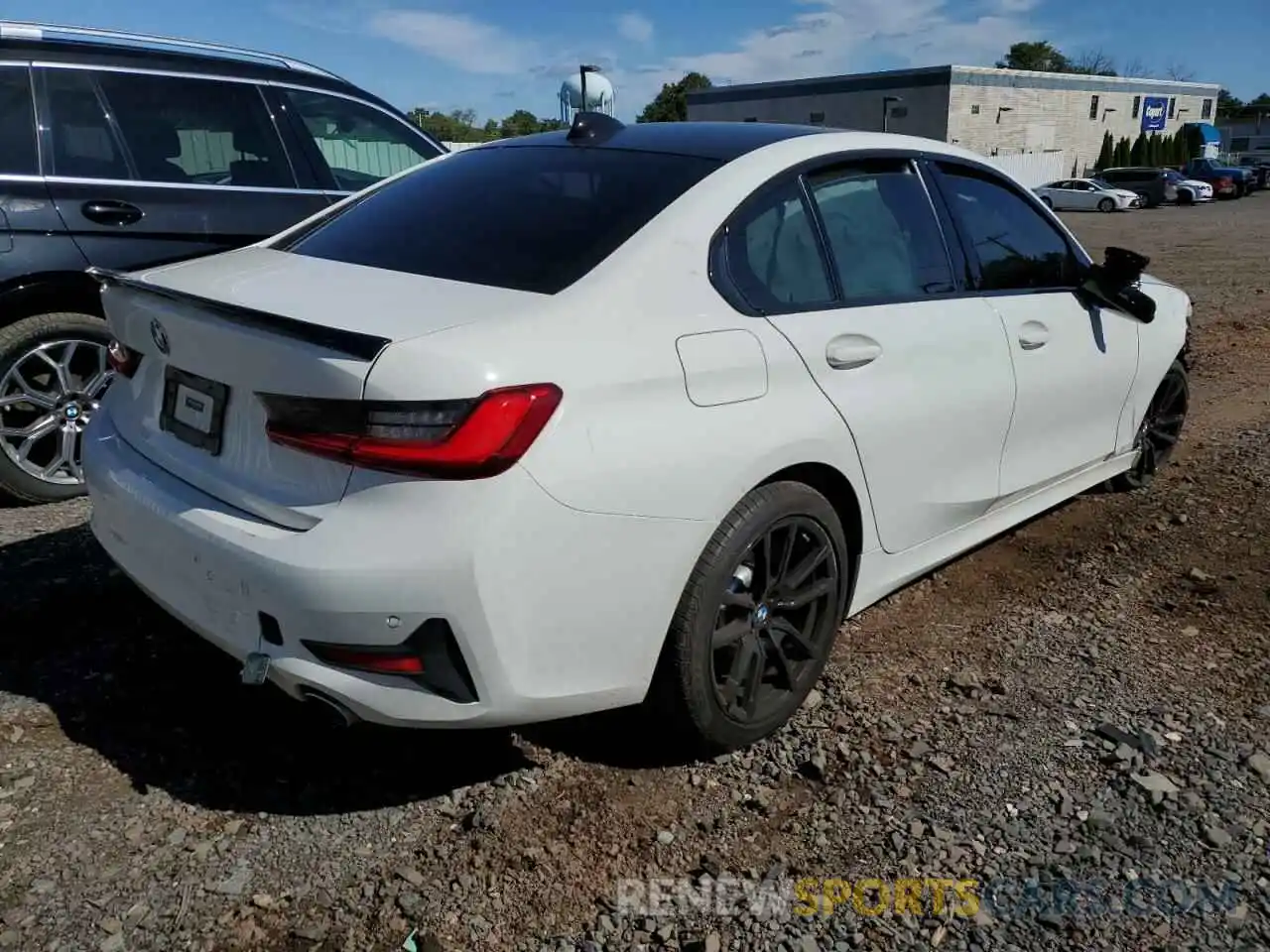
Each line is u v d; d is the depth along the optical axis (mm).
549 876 2303
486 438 2057
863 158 3133
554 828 2453
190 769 2639
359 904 2207
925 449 3096
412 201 3062
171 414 2562
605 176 2848
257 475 2295
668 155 2910
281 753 2719
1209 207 38312
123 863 2303
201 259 2959
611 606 2309
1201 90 62375
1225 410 6551
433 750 2750
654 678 2529
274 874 2287
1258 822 2496
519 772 2664
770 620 2752
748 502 2557
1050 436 3785
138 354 2727
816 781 2643
